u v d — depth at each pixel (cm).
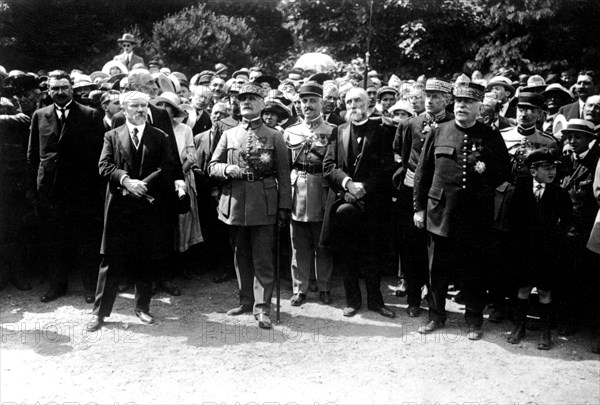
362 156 590
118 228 552
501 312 592
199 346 528
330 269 643
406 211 602
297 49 1970
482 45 1611
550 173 545
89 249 627
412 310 608
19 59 1456
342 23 1744
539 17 1445
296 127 641
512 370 488
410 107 734
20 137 651
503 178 541
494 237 561
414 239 598
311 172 624
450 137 545
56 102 612
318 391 452
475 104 535
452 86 589
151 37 1689
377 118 670
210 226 727
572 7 1438
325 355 514
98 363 493
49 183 612
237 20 1808
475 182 535
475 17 1634
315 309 625
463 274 559
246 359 504
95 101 698
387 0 1669
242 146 578
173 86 781
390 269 752
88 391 448
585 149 570
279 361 502
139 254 562
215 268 747
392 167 597
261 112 645
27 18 1445
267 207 575
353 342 542
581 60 1455
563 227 555
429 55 1655
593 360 508
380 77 1164
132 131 560
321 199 623
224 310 616
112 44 1566
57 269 633
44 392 446
